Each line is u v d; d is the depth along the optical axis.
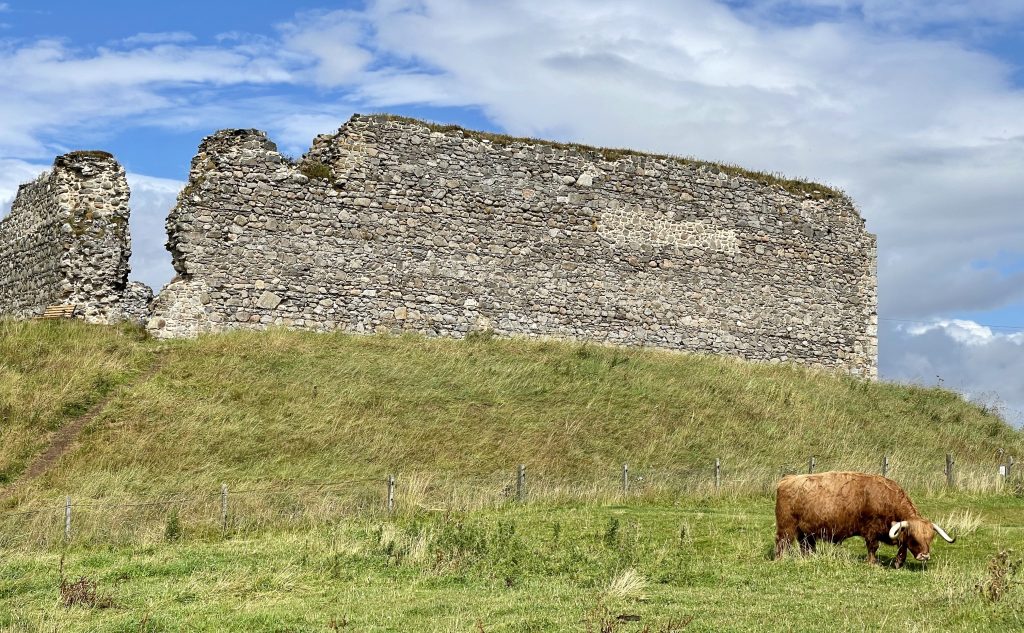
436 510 18.27
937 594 11.73
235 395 23.61
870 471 23.16
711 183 33.44
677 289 32.56
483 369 26.98
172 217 27.55
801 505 14.17
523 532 16.27
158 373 24.17
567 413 25.47
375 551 14.80
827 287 34.88
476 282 30.03
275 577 13.44
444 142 30.08
